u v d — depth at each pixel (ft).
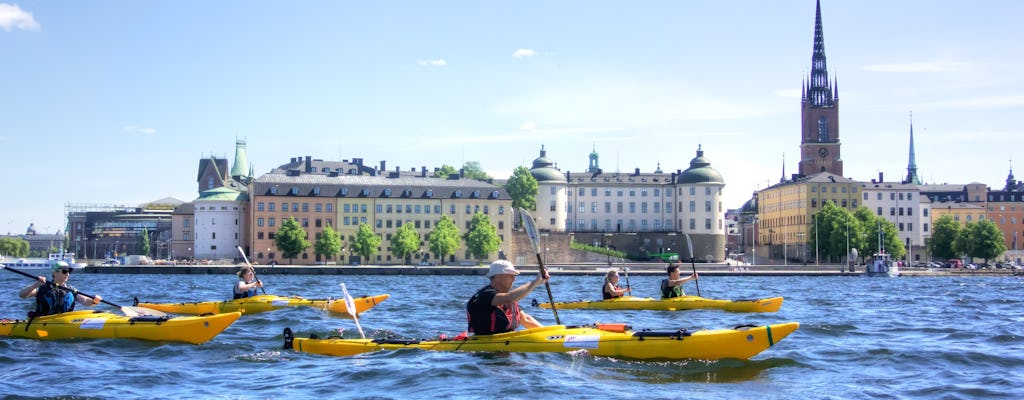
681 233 595.88
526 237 562.66
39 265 587.27
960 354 78.23
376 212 544.21
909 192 638.94
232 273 448.24
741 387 61.11
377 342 75.20
